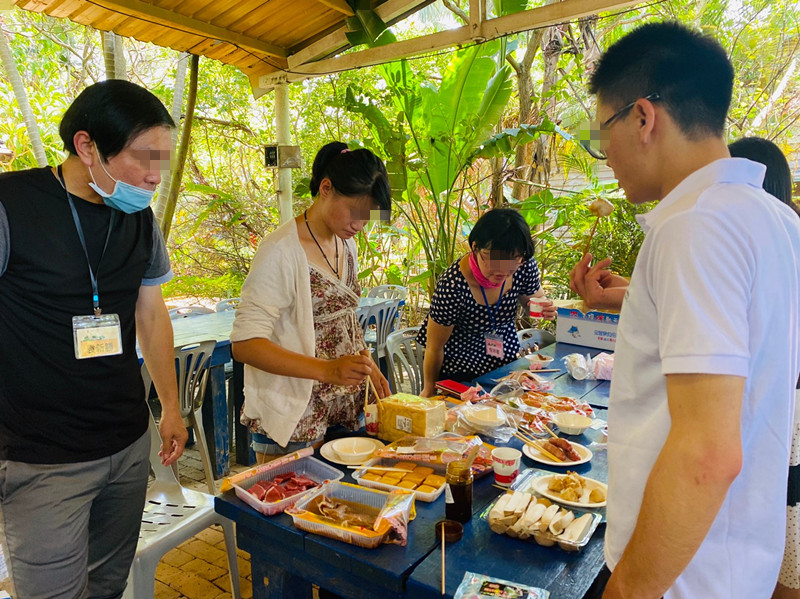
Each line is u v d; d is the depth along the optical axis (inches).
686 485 27.6
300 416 67.3
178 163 185.6
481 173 238.7
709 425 27.4
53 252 54.0
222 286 291.9
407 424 66.9
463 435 69.5
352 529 48.1
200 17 150.9
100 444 58.9
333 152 67.4
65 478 56.9
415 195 188.1
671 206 31.7
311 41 170.1
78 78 254.5
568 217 182.7
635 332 33.7
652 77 32.4
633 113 33.7
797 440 57.3
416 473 60.4
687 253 29.0
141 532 74.2
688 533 28.0
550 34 203.6
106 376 58.9
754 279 29.3
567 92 194.9
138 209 58.1
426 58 253.6
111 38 164.6
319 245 69.5
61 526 56.8
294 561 51.8
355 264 75.4
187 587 93.6
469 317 95.5
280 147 187.3
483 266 87.3
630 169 35.4
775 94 191.0
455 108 166.6
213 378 133.9
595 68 36.6
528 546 47.9
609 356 99.6
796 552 59.8
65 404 56.1
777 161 60.2
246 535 55.5
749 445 31.4
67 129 53.4
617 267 178.5
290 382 67.7
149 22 147.8
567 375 98.7
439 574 43.8
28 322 53.9
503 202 206.7
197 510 79.2
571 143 186.2
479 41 130.0
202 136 290.8
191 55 177.8
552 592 41.8
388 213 65.9
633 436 34.0
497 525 49.4
